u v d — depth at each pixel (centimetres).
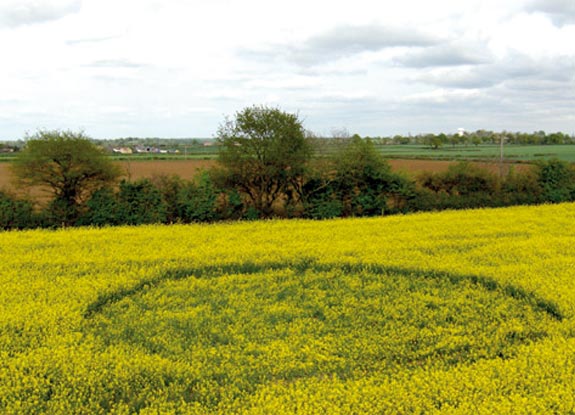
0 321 1388
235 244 2234
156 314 1495
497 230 2492
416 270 1864
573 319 1371
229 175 2973
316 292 1675
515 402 951
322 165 3011
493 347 1250
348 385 1059
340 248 2139
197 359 1198
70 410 980
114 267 1903
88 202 2742
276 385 1071
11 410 973
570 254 2066
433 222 2712
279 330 1374
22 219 2650
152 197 2784
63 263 1950
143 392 1049
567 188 3419
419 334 1339
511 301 1584
